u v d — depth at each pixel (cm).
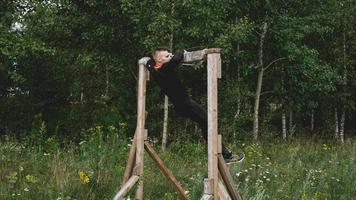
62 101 1914
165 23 1559
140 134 685
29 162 1028
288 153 1545
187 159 1327
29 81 1838
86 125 1755
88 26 1711
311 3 2125
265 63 2178
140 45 1689
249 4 2000
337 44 2288
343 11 2197
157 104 1922
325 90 2134
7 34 1509
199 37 1650
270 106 2381
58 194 828
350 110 2388
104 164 1006
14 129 1750
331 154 1529
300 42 2106
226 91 1908
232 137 1873
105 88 1992
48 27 1689
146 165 1091
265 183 1080
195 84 1936
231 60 1991
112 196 852
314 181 1133
